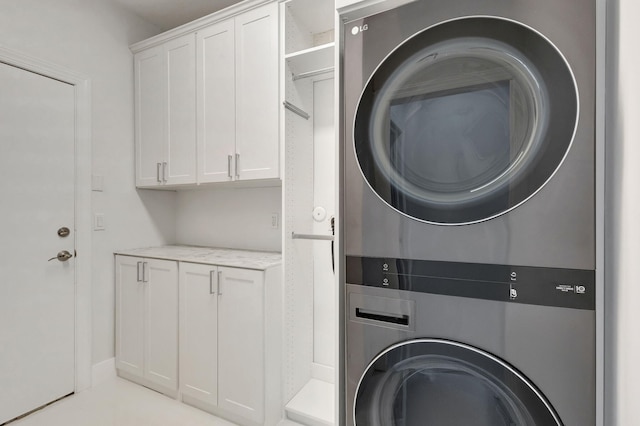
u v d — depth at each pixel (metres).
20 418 1.89
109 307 2.37
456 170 0.87
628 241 0.63
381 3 1.00
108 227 2.37
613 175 0.70
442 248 0.88
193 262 2.00
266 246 2.42
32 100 1.97
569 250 0.75
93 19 2.28
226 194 2.60
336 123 1.08
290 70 1.86
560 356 0.76
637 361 0.59
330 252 2.09
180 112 2.29
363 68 0.99
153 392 2.18
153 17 2.59
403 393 0.95
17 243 1.91
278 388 1.84
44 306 2.03
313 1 1.82
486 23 0.82
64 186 2.12
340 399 1.07
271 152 1.91
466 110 0.86
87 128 2.22
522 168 0.79
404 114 0.94
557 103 0.75
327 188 2.10
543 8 0.76
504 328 0.81
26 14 1.94
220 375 1.88
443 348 0.88
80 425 1.83
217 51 2.12
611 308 0.71
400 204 0.94
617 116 0.67
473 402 0.87
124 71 2.48
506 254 0.81
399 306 0.94
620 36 0.66
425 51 0.90
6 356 1.86
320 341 2.14
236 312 1.83
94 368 2.27
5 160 1.86
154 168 2.43
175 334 2.07
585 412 0.74
